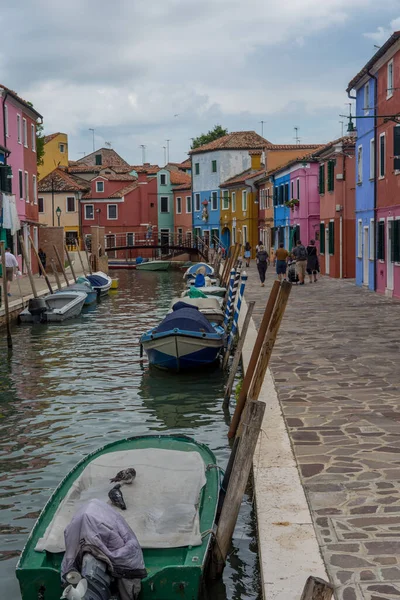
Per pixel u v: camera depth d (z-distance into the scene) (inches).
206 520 287.1
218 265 1829.5
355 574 229.1
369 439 364.2
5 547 328.2
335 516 272.4
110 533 248.4
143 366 743.1
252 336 746.2
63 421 537.0
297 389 478.6
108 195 3321.9
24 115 1860.2
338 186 1510.8
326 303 1019.3
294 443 362.0
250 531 326.0
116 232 3277.6
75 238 2876.5
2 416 554.3
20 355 823.7
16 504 377.1
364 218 1280.8
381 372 526.0
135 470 318.7
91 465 331.9
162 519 282.4
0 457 454.3
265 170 2436.0
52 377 695.7
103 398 606.2
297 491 297.3
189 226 3235.7
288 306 986.1
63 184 3137.3
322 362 569.9
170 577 248.5
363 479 309.1
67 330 1029.2
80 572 243.3
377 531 258.4
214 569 280.2
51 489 397.7
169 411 561.6
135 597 246.5
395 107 1058.7
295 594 219.3
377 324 786.2
